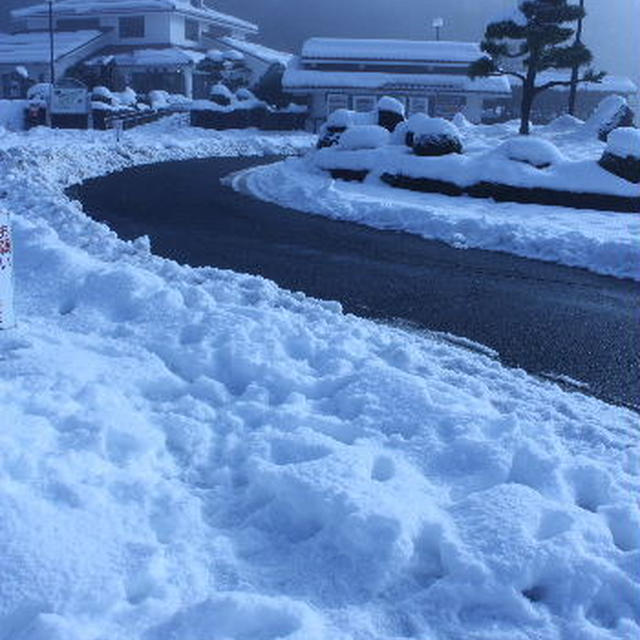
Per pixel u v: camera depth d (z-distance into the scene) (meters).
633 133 18.73
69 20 65.50
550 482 4.23
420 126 22.73
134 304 7.19
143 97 52.62
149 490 3.94
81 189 19.31
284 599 3.12
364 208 16.70
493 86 53.75
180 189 20.48
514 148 20.36
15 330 6.32
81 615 3.05
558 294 10.30
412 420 4.93
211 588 3.36
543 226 14.89
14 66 60.22
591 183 18.45
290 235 14.18
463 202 19.05
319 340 6.50
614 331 8.48
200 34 66.94
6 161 20.30
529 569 3.39
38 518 3.37
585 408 6.10
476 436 4.73
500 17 36.34
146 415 4.95
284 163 27.47
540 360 7.42
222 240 13.23
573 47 36.12
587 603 3.36
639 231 14.74
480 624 3.21
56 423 4.61
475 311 9.18
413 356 6.48
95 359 5.83
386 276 10.96
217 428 4.94
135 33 63.78
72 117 42.28
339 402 5.27
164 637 2.97
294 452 4.45
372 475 4.27
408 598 3.32
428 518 3.70
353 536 3.49
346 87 52.88
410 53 55.75
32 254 8.59
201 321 6.71
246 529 3.78
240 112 48.34
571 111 41.84
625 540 3.91
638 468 4.84
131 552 3.40
